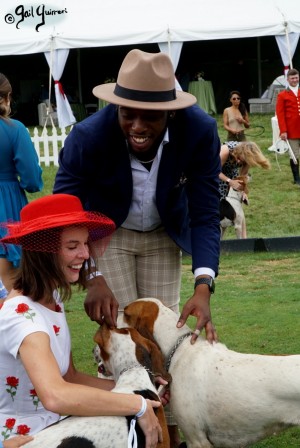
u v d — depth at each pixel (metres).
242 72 24.72
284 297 8.17
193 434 4.56
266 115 21.73
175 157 4.52
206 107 23.23
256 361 4.42
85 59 25.98
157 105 4.19
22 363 3.46
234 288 8.66
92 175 4.55
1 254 6.14
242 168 10.52
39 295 3.53
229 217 10.50
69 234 3.54
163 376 4.23
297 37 19.56
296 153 15.02
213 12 20.08
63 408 3.28
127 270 4.92
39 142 18.53
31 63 25.80
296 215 13.04
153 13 20.34
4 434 3.58
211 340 4.60
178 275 5.07
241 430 4.43
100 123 4.45
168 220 4.70
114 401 3.40
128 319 4.70
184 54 25.77
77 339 7.03
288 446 5.05
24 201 6.65
